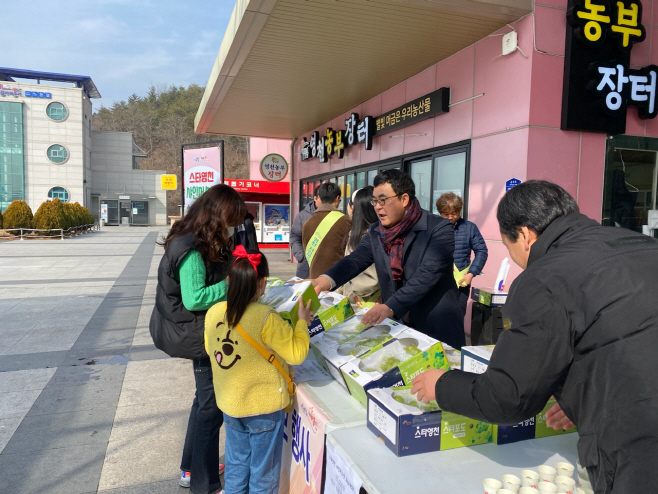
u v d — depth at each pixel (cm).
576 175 462
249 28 508
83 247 1720
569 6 441
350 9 453
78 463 270
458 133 555
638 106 462
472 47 529
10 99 3675
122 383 393
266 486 185
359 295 289
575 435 158
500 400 107
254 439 182
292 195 1273
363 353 184
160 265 211
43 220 2231
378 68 630
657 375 94
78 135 3862
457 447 145
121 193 4378
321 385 193
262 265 185
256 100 815
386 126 721
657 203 498
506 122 474
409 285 223
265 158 1309
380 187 230
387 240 240
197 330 212
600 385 99
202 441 229
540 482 119
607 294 100
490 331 419
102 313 650
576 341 102
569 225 115
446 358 178
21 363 440
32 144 3762
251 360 178
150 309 677
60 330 559
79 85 4188
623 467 96
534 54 440
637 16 447
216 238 206
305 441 180
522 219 119
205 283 208
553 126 451
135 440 297
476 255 437
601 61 446
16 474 257
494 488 117
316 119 975
